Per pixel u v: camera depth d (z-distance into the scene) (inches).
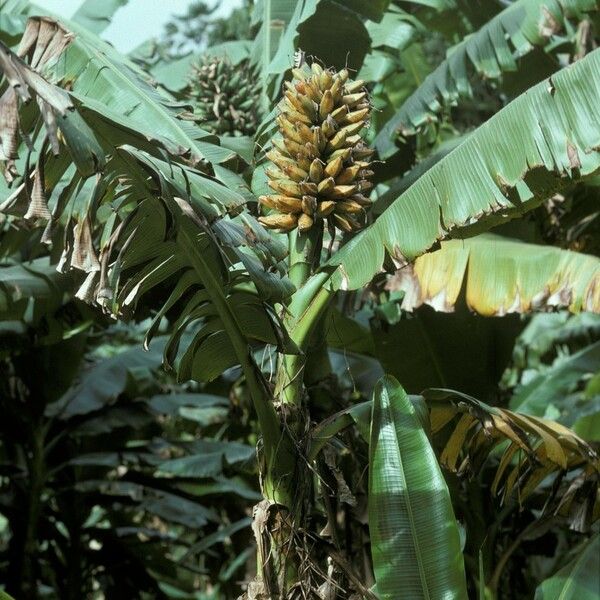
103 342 310.3
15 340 220.8
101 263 112.3
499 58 195.9
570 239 234.2
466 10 231.0
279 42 203.8
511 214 132.6
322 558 147.5
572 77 126.3
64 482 289.1
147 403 281.9
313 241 139.9
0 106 98.4
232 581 326.6
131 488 278.5
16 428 272.7
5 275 188.1
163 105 161.5
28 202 110.5
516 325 198.1
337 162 134.1
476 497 192.5
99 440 288.5
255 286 124.9
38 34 112.3
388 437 134.0
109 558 297.9
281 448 130.2
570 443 150.9
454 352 196.2
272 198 137.3
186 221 117.6
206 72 204.7
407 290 171.9
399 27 229.0
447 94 196.4
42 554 295.0
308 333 137.3
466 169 131.7
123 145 110.5
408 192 136.9
